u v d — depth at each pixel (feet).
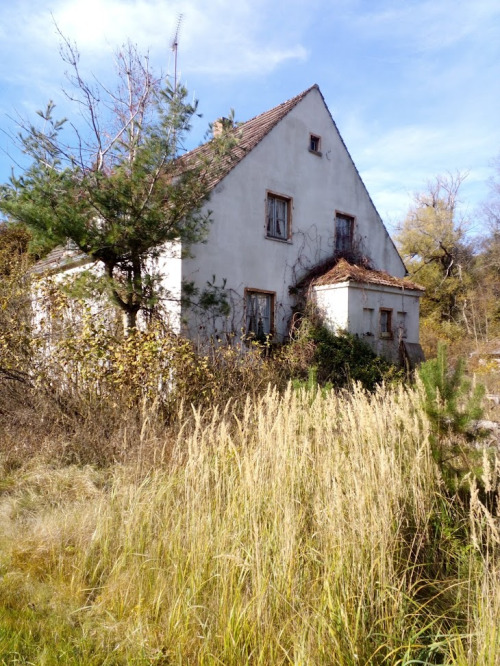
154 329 24.29
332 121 51.42
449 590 10.11
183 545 10.78
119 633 8.92
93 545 11.65
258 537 10.05
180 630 8.74
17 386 23.02
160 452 17.15
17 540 12.21
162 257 34.47
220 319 38.45
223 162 30.55
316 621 8.19
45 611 9.51
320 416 14.78
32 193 24.98
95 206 26.48
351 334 42.16
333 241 50.75
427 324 94.17
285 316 45.16
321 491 11.72
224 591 8.97
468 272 104.17
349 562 9.37
